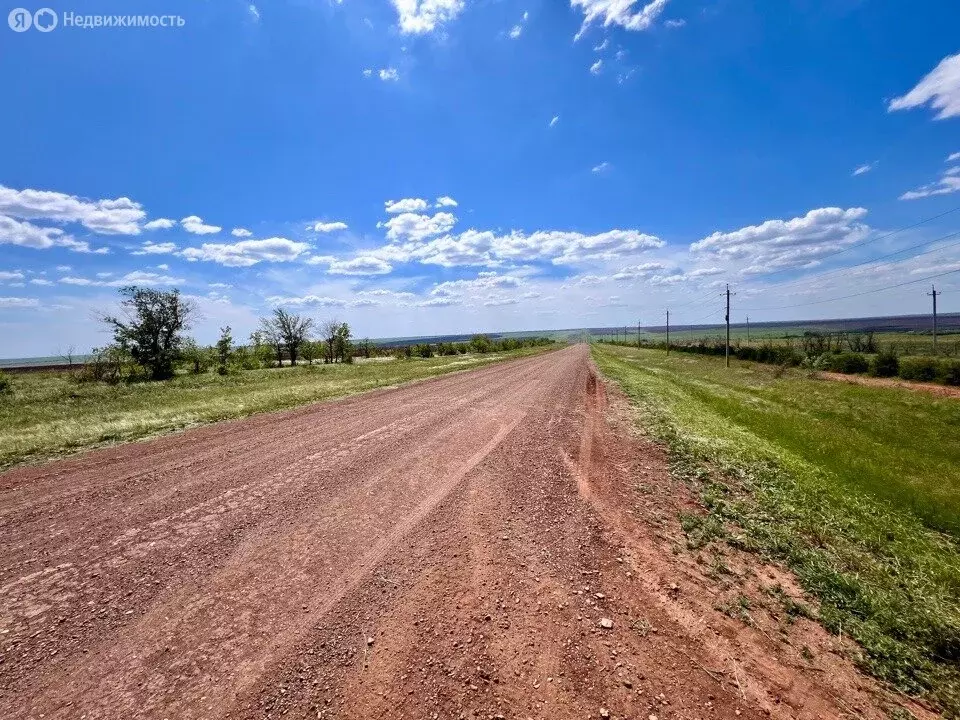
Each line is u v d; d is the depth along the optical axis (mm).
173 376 30016
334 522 5078
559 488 6207
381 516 5250
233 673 2789
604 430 9922
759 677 2857
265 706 2541
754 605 3639
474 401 14219
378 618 3340
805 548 4672
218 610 3447
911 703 2754
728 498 5965
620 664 2896
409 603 3535
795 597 3791
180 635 3154
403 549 4441
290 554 4336
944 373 25031
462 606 3496
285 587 3762
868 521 5750
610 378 22156
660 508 5559
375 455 7844
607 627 3270
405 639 3105
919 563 4703
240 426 10375
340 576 3941
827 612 3578
